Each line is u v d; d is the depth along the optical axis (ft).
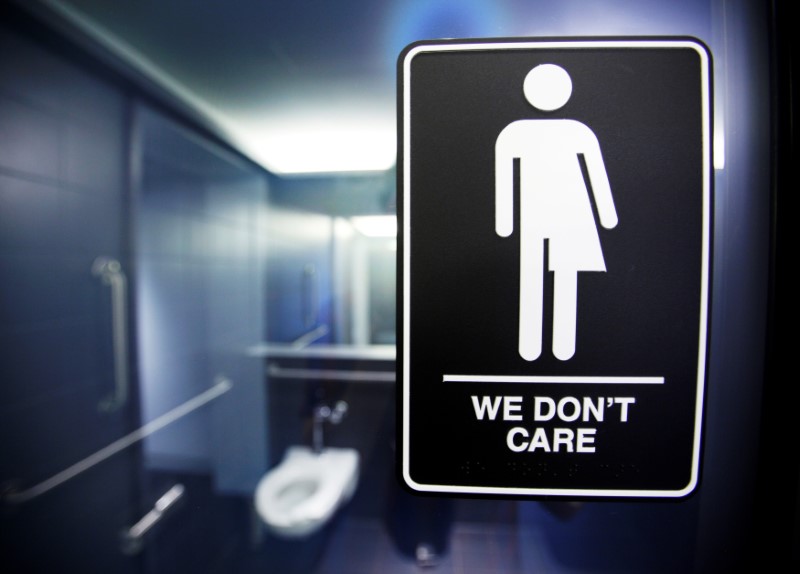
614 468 1.44
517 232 1.40
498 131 1.40
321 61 2.40
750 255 1.50
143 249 3.64
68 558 2.98
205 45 2.59
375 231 4.83
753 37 1.49
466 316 1.42
